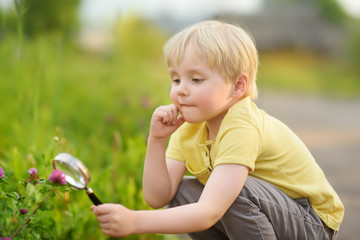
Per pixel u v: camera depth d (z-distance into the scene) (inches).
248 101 55.0
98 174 80.0
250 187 53.3
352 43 856.3
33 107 86.3
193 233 62.9
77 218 64.2
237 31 55.6
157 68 394.0
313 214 57.6
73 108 163.2
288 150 57.1
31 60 144.6
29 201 49.1
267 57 1133.1
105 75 238.2
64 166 46.4
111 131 134.9
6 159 84.4
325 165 162.1
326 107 406.6
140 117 148.3
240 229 53.4
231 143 51.4
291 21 1162.6
